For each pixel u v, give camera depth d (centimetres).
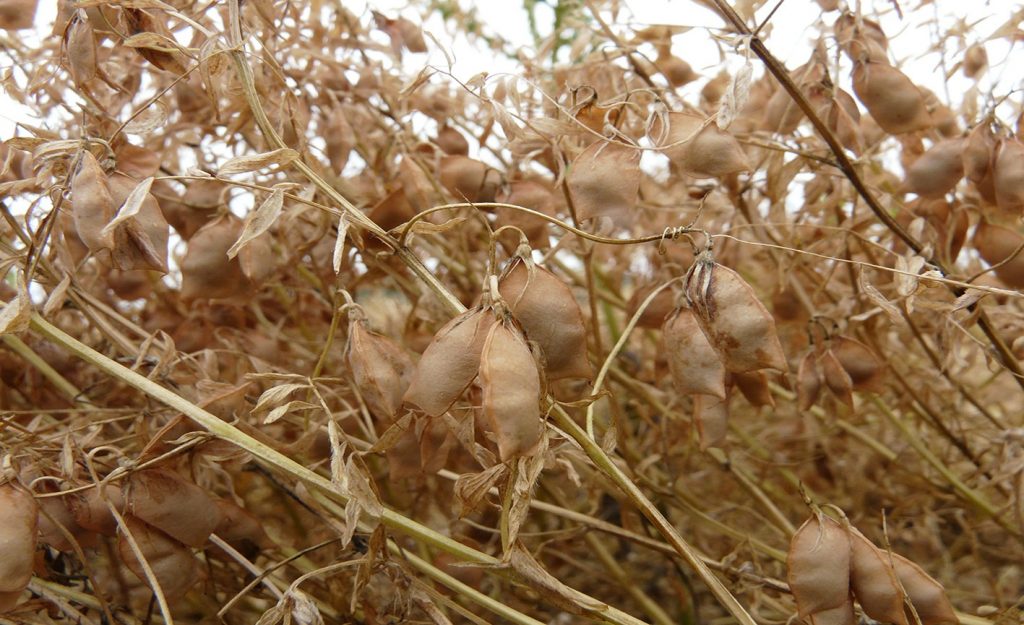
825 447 24
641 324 19
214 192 19
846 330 20
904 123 18
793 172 19
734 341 15
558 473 25
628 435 24
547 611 22
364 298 28
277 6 20
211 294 17
